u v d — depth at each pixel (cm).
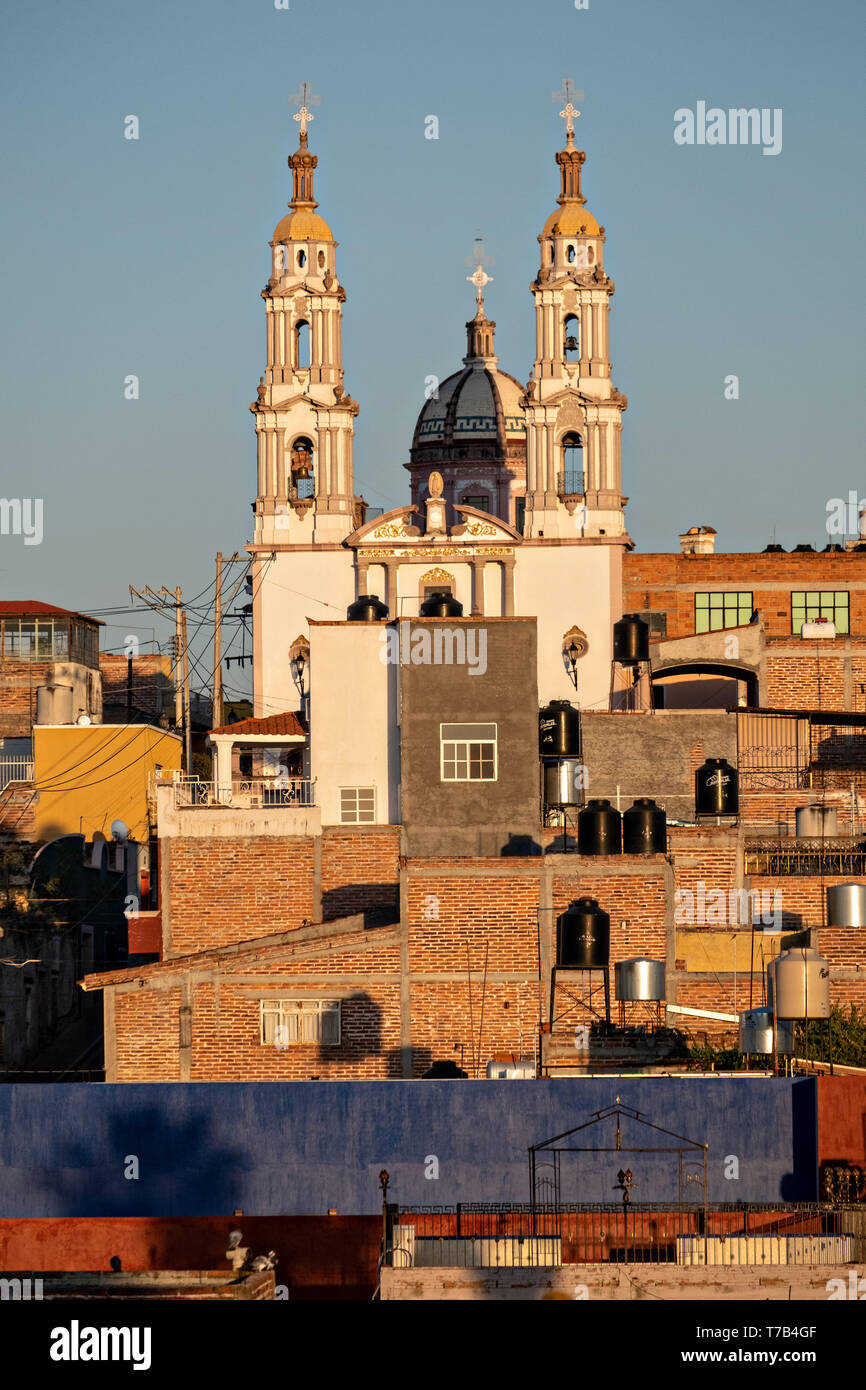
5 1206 17488
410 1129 17262
